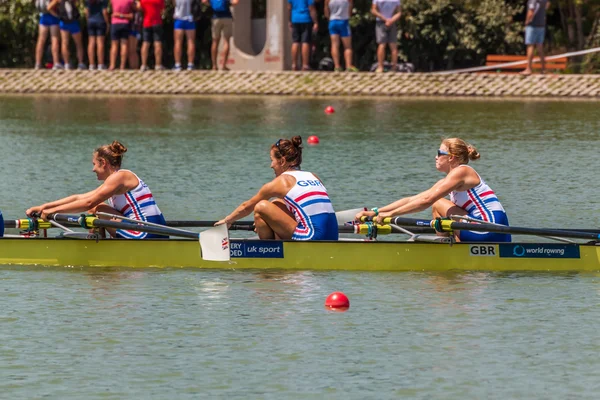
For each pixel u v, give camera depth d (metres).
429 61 131.88
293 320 36.75
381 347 33.88
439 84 118.19
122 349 33.66
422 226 45.56
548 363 32.50
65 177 65.62
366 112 102.06
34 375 31.34
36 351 33.41
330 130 88.38
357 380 31.03
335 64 120.12
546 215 54.47
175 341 34.47
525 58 125.06
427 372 31.69
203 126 91.81
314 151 76.31
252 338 34.75
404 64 123.62
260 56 123.56
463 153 44.12
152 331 35.50
